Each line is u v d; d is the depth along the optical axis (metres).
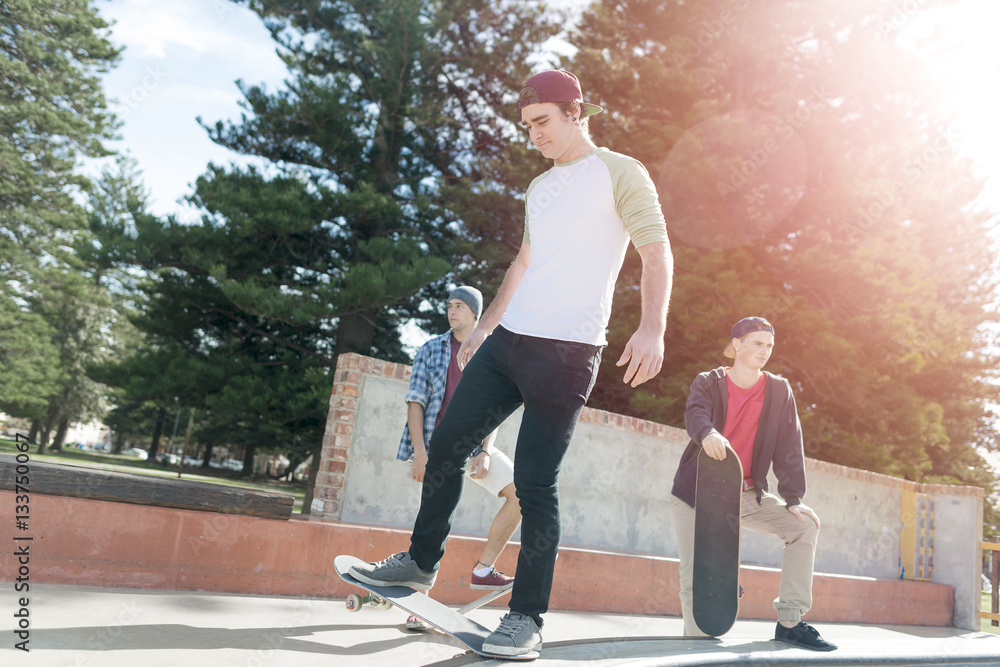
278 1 15.05
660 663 1.72
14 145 26.42
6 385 30.42
